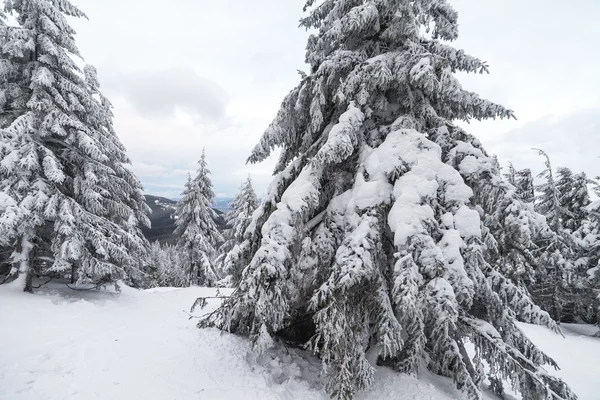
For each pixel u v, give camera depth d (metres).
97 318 8.66
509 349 5.36
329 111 7.44
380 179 5.75
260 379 5.40
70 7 11.41
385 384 5.64
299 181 6.02
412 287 4.56
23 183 9.52
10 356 5.62
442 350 5.77
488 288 5.62
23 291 9.80
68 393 4.56
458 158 6.15
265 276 5.25
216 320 7.45
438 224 5.18
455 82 5.91
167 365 5.51
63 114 10.60
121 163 17.17
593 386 9.73
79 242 9.99
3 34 9.86
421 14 7.03
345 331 5.09
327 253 5.84
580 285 18.81
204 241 24.09
